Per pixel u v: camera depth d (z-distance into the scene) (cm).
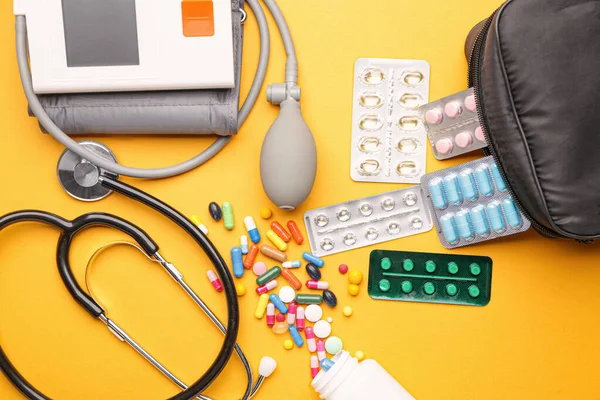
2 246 106
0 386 106
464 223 105
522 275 108
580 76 89
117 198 106
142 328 107
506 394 109
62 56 95
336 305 108
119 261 107
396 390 101
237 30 100
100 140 106
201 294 107
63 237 99
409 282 108
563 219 91
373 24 108
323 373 101
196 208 107
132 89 97
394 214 108
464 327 108
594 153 90
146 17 95
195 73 96
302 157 97
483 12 108
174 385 107
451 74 108
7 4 106
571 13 89
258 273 106
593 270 108
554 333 109
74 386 106
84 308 101
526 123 90
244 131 107
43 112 97
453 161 108
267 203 108
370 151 107
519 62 89
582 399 109
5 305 106
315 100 108
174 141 107
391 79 107
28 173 106
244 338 107
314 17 108
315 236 108
